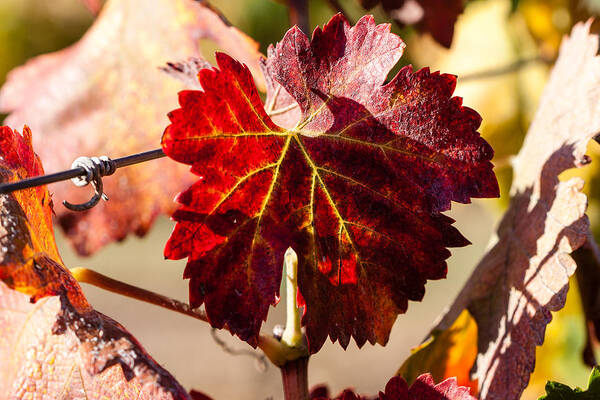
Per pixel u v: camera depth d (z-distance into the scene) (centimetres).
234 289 37
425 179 39
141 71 57
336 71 38
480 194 38
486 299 45
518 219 46
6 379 36
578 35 48
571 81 46
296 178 38
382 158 39
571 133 44
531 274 42
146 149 57
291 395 42
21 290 35
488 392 42
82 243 57
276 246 38
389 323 39
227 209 37
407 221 39
